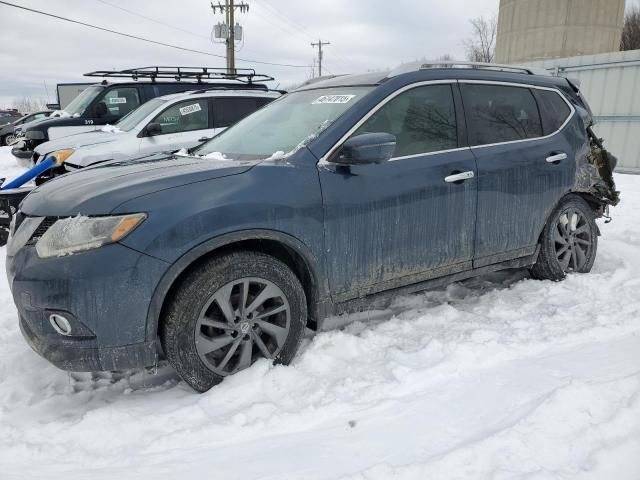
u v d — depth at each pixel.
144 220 2.45
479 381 2.78
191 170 2.79
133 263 2.41
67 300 2.38
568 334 3.26
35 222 2.59
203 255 2.65
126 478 2.13
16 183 5.35
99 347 2.44
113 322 2.43
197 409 2.55
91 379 2.94
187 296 2.56
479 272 3.74
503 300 3.89
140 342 2.50
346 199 2.98
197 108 8.04
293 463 2.19
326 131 3.06
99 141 7.57
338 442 2.32
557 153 4.05
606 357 2.99
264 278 2.77
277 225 2.75
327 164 2.97
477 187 3.54
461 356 2.97
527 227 3.92
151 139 7.54
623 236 5.80
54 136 9.36
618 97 11.73
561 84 4.43
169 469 2.18
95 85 10.65
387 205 3.13
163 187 2.59
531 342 3.16
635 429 2.28
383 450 2.26
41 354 2.52
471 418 2.46
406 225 3.23
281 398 2.65
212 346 2.67
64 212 2.51
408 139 3.32
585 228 4.38
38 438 2.39
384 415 2.51
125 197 2.51
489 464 2.12
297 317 2.93
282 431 2.42
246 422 2.45
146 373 3.01
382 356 3.07
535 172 3.88
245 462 2.21
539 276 4.26
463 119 3.59
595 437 2.25
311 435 2.39
